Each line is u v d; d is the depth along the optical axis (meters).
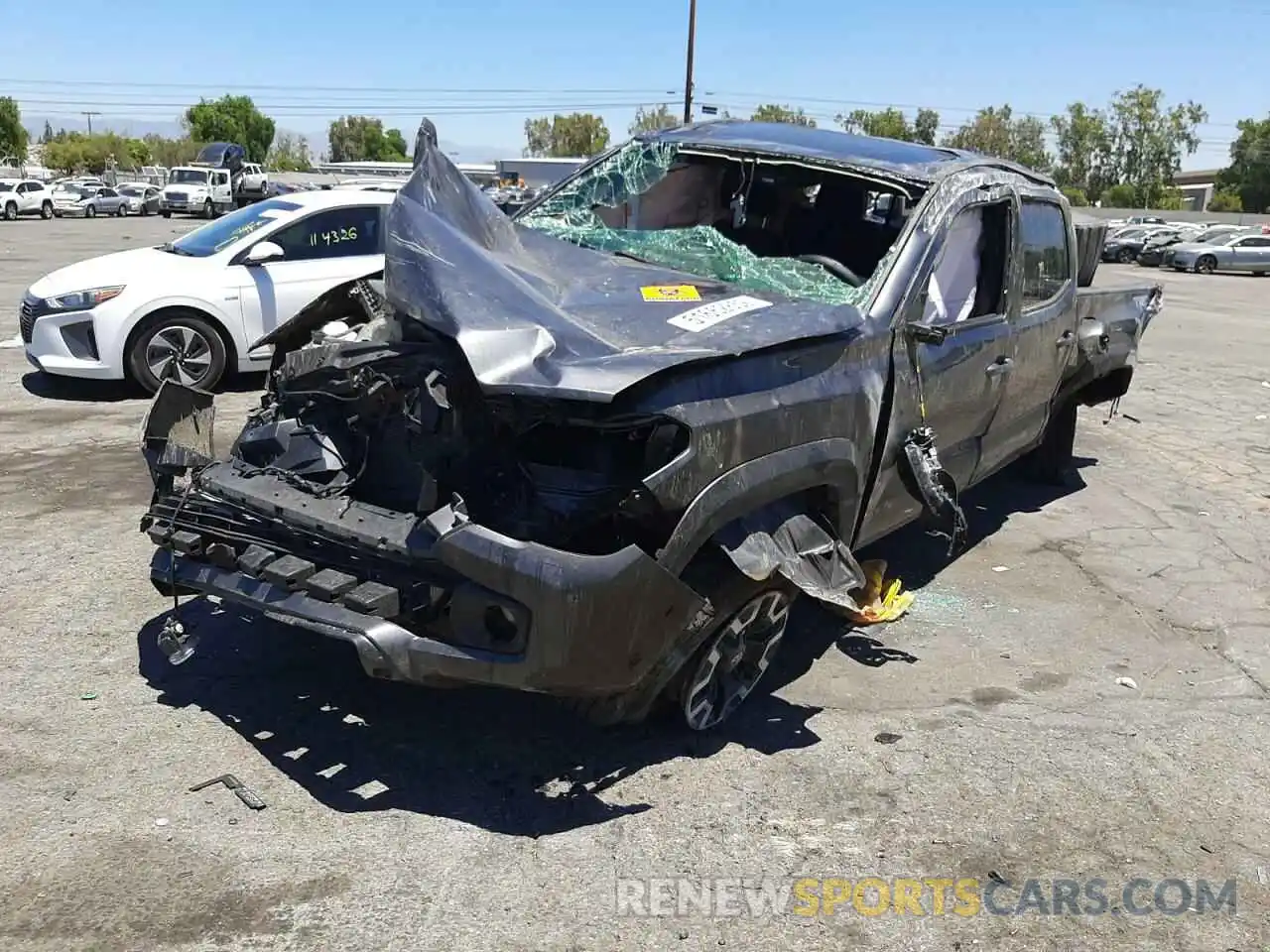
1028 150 88.44
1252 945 2.92
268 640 4.18
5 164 80.06
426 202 3.66
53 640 4.10
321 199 8.67
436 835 3.09
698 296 3.84
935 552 5.87
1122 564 5.86
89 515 5.46
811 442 3.52
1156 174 88.75
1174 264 38.53
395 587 3.08
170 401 3.80
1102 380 6.98
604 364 3.04
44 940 2.59
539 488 3.17
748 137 5.11
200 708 3.68
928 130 85.75
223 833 3.03
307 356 3.69
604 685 3.02
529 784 3.37
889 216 4.93
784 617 3.85
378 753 3.47
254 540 3.37
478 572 2.90
